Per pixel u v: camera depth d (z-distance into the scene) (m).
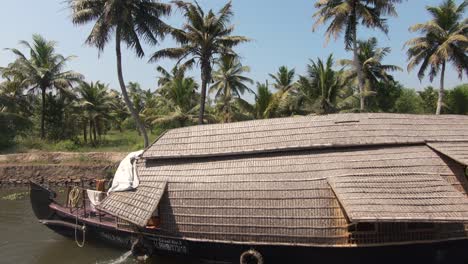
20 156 26.94
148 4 20.89
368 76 30.88
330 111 23.42
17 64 29.70
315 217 8.78
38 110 34.31
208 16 22.52
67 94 32.50
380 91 33.75
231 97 30.20
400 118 10.43
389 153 9.45
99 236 11.97
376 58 29.84
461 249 9.05
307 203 8.92
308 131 10.10
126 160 11.73
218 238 9.51
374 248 8.62
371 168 9.09
